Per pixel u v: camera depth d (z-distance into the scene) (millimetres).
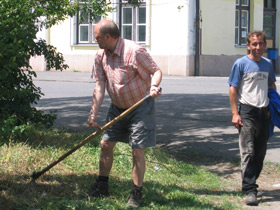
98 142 6898
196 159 7051
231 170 6539
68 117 9867
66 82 19688
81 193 4895
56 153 6082
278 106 5129
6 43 5004
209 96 14148
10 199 4508
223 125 9445
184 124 9539
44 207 4410
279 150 7562
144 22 24250
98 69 4789
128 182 5422
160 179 5727
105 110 10977
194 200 4984
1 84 5934
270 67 5172
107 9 7609
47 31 26500
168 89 16469
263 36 5082
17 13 5180
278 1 26922
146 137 4605
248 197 5062
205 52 23734
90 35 25625
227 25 24406
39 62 26000
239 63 5160
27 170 5352
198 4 23031
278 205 5062
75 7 6785
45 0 6520
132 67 4566
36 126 6738
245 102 5164
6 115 5293
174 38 23531
